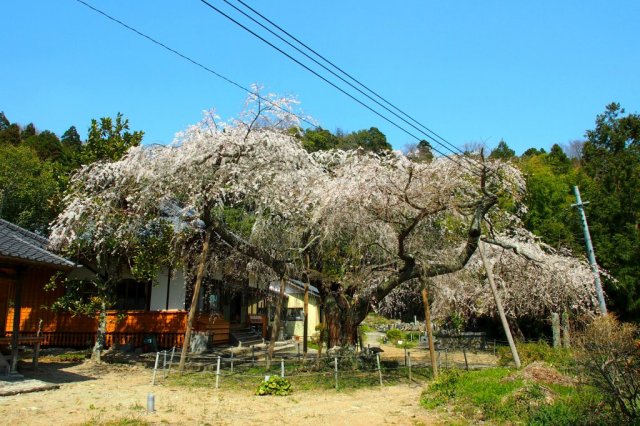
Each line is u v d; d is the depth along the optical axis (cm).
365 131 3488
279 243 1412
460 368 1445
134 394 986
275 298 2334
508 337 1255
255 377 1203
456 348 2173
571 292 1698
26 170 2644
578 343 837
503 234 1747
